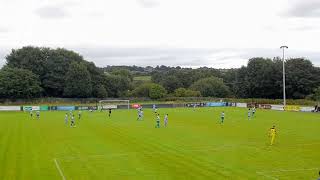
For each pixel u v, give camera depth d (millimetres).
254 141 51750
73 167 35719
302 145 48406
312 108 113625
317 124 74938
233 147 46719
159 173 33156
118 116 98812
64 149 45562
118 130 64938
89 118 92188
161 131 63250
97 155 41562
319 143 50094
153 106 143125
